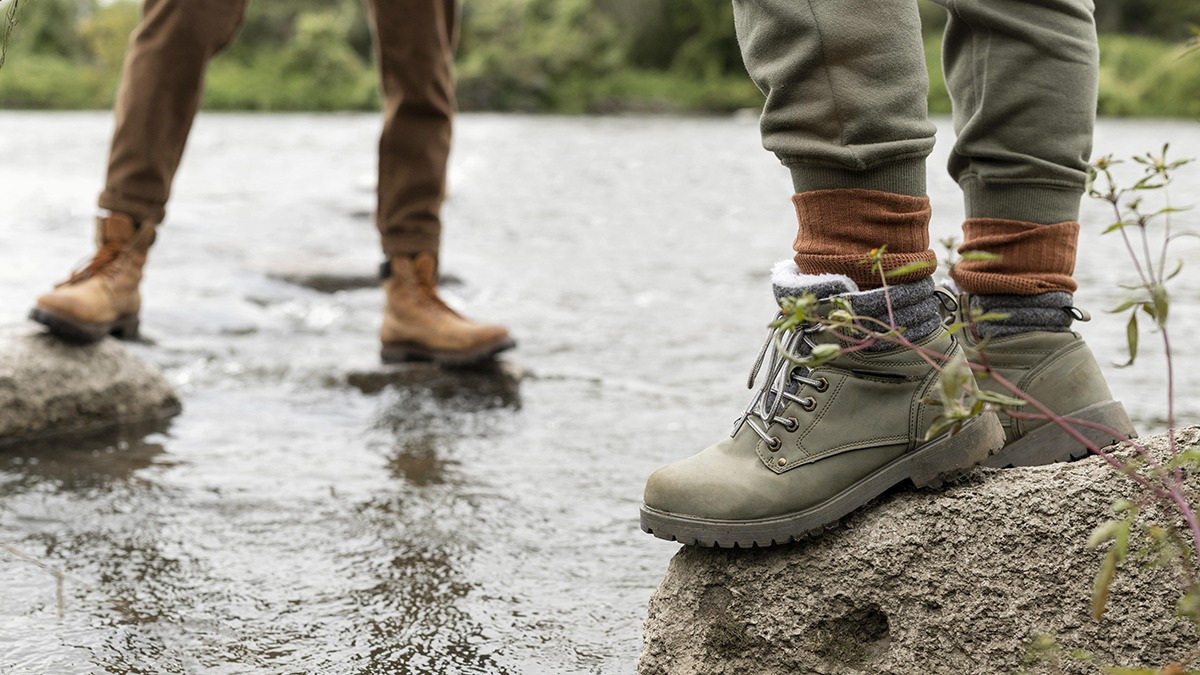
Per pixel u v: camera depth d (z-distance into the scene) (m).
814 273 1.44
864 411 1.45
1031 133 1.57
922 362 1.44
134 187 2.92
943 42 1.70
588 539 2.13
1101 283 5.31
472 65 38.66
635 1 42.88
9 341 2.88
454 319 3.44
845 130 1.38
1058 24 1.57
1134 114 26.70
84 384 2.89
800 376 1.47
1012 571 1.37
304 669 1.57
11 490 2.34
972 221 1.66
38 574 1.88
